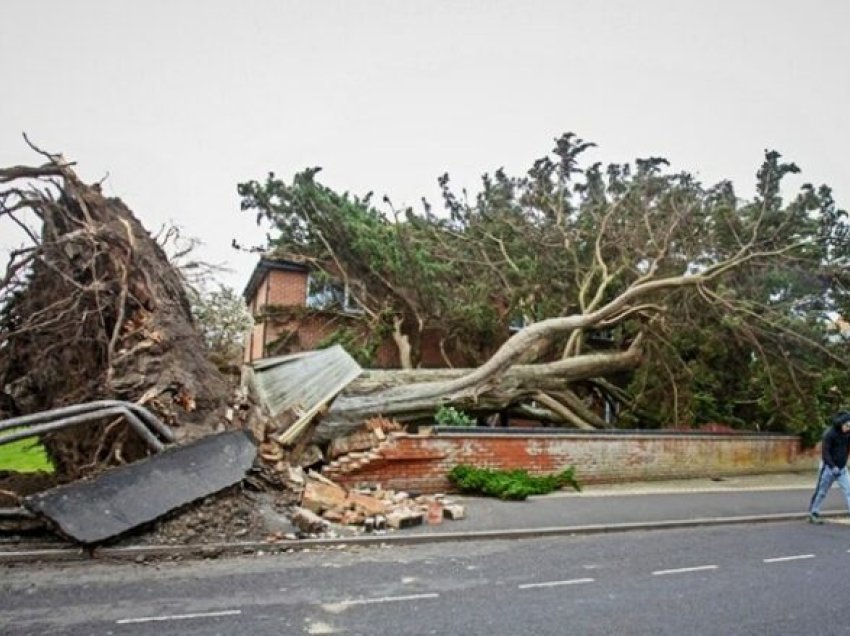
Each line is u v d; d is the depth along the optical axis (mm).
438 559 7418
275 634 4773
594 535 9203
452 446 12484
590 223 21250
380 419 13156
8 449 15516
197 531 7523
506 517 9836
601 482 14352
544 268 21141
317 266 21969
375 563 7133
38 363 10297
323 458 12484
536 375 17312
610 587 6402
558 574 6875
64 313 9594
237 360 15383
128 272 10297
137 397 9516
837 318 20281
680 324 18891
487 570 6953
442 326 21484
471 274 22188
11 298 10477
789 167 18203
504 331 21688
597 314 17375
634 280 20203
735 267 18344
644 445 15266
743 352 20109
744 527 10320
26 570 6395
